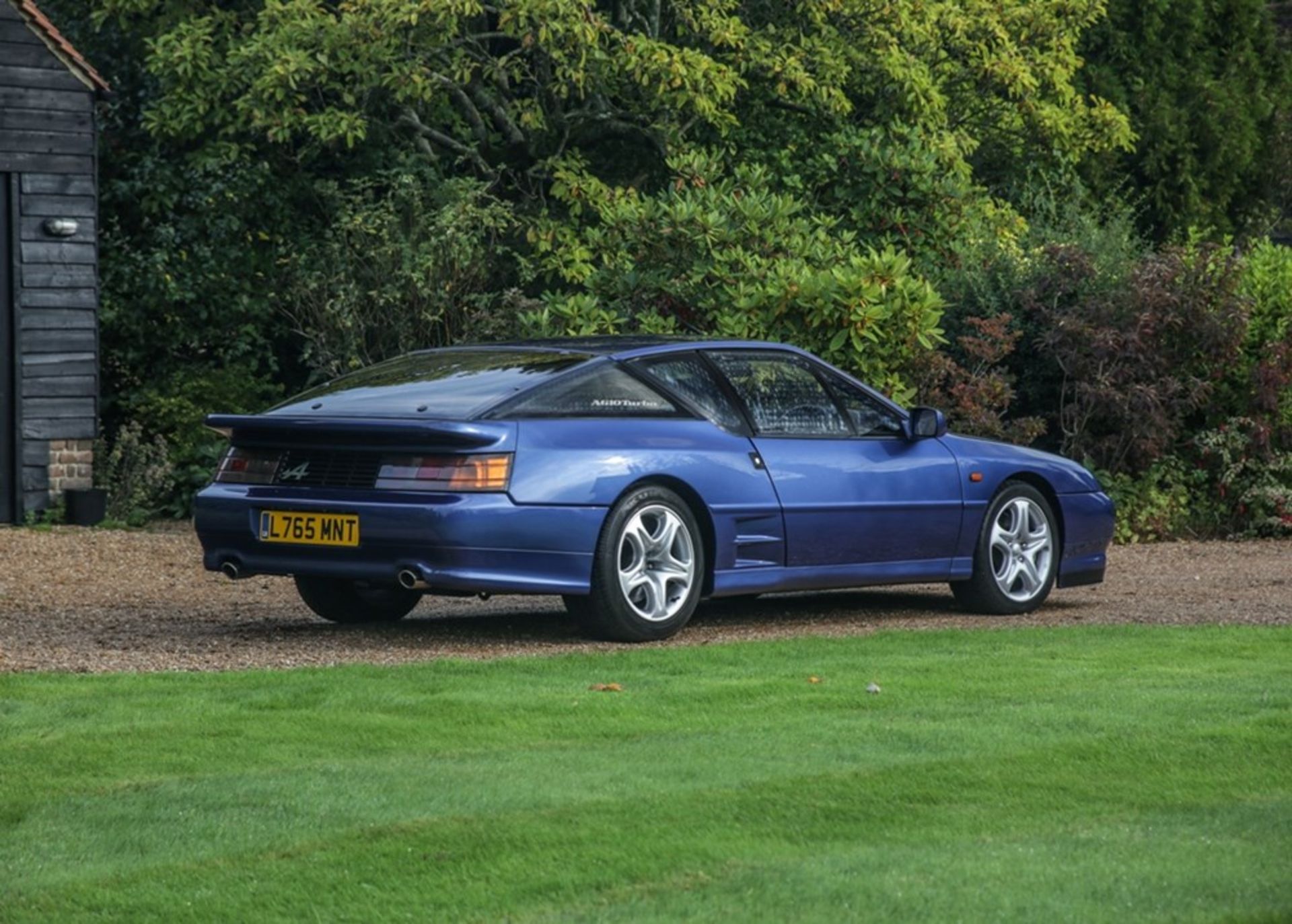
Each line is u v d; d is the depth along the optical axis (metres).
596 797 5.75
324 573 9.50
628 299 17.72
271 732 6.83
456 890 4.78
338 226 20.59
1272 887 4.68
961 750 6.45
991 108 24.97
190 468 18.98
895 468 10.77
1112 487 17.78
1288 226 31.62
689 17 21.67
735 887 4.74
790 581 10.31
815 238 18.47
